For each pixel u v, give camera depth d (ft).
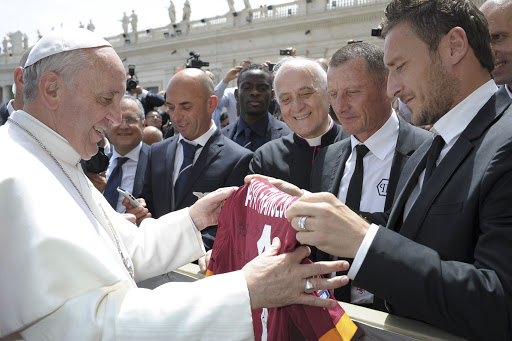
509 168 3.43
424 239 4.03
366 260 3.66
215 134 9.66
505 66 6.61
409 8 4.23
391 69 4.43
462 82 4.15
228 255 5.54
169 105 9.62
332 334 3.97
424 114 4.33
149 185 10.07
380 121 6.62
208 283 4.17
